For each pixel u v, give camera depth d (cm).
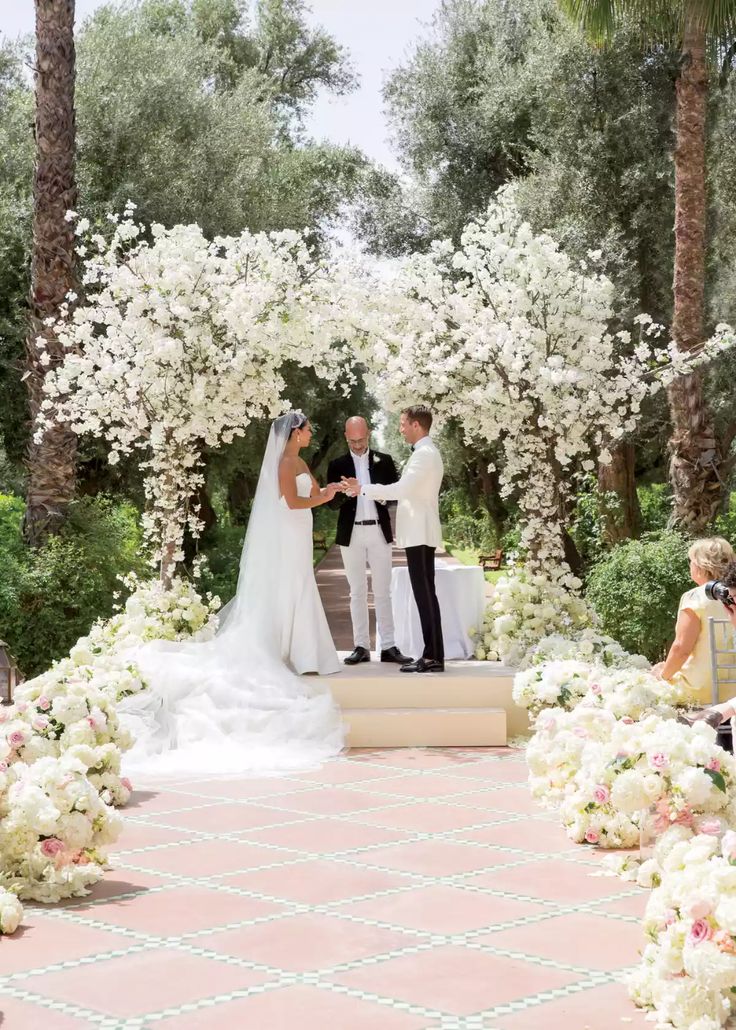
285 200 2219
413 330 928
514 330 885
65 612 1125
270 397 917
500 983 386
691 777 482
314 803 667
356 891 495
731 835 378
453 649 988
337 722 828
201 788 712
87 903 482
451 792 692
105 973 398
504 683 866
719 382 1781
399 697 866
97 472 1878
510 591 969
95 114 1794
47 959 414
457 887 501
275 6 3259
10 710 618
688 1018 343
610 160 1747
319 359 922
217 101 2012
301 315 884
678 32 1338
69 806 511
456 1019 355
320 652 898
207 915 463
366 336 932
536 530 971
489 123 2083
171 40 2144
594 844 571
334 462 953
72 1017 359
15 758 588
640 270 1752
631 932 438
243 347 879
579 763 628
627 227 1739
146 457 1747
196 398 871
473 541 4153
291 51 3297
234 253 907
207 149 1912
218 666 857
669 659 655
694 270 1320
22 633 1095
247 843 579
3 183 1756
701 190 1320
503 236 941
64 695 645
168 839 588
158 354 849
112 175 1802
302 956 413
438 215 2173
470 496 4128
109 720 661
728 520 1395
